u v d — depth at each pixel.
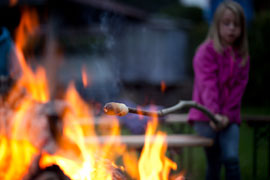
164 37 11.99
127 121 3.39
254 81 9.91
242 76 2.84
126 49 11.83
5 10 8.75
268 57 9.73
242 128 6.44
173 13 17.38
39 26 9.72
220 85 2.79
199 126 2.93
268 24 9.63
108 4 10.29
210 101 2.71
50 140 2.23
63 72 10.25
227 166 2.70
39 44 10.17
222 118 2.68
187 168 3.82
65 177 2.15
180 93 10.77
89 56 11.69
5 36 2.82
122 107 1.62
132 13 11.05
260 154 4.44
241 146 4.94
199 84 2.81
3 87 2.59
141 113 1.80
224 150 2.72
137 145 2.75
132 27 11.80
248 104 10.15
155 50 11.95
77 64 11.05
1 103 2.48
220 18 2.86
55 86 8.89
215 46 2.83
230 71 2.79
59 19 9.45
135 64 11.84
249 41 9.84
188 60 12.06
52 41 9.38
